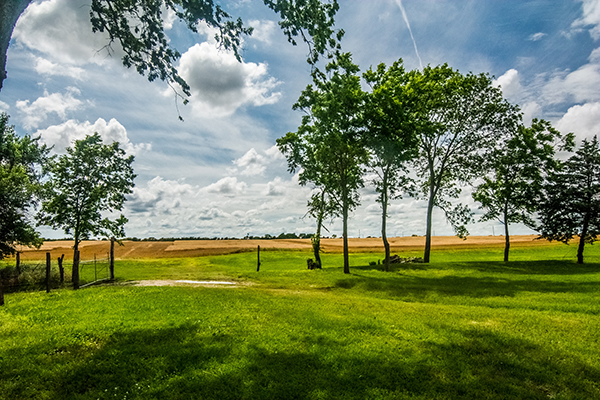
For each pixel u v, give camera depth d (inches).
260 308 521.0
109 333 366.6
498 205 1654.8
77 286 981.2
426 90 1363.2
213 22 411.8
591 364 298.7
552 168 1641.2
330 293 835.4
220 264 2324.1
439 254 2479.1
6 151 1376.7
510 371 280.7
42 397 230.1
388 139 1289.4
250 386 243.1
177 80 436.8
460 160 1594.5
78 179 1086.4
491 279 1015.6
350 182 1550.2
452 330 402.6
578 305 590.9
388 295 801.6
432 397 232.4
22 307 545.6
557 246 2930.6
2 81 271.1
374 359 295.4
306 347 328.2
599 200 1524.4
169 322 418.0
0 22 260.5
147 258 2866.6
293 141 1601.9
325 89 514.6
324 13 432.1
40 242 1238.9
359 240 4798.2
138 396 229.6
